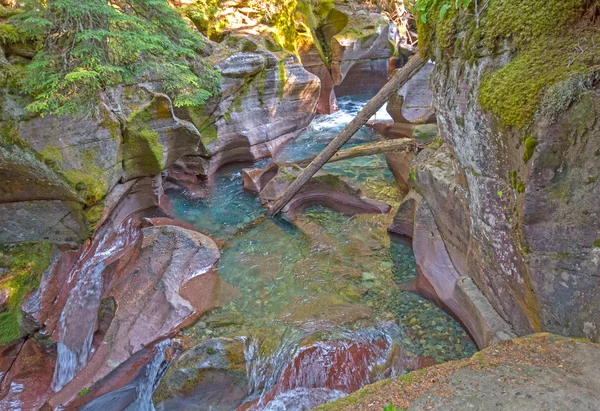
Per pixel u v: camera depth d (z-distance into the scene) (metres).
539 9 2.87
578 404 2.09
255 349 4.75
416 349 4.69
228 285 6.06
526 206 2.90
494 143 3.44
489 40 3.29
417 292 5.69
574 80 2.52
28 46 5.49
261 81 10.41
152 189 7.64
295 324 5.13
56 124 5.49
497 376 2.41
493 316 4.07
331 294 5.74
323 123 13.98
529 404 2.13
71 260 6.05
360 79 17.61
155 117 6.88
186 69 7.55
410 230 6.78
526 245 3.04
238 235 7.55
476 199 4.10
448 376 2.49
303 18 14.70
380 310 5.39
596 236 2.68
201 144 9.12
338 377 4.42
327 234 7.38
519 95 2.87
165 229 6.67
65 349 5.29
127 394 4.88
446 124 4.48
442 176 5.25
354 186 8.18
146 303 5.47
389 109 11.81
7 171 5.18
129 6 7.01
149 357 4.95
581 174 2.63
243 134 10.20
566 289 2.91
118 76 6.24
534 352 2.62
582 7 2.68
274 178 8.68
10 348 5.06
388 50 17.14
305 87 11.73
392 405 2.25
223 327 5.25
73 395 4.49
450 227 5.16
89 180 5.81
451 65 4.11
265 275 6.29
